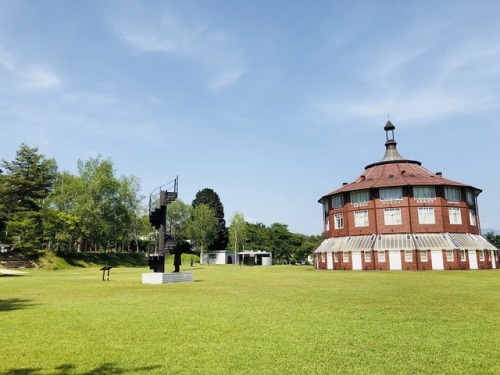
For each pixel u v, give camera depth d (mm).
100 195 77375
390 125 71125
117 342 10641
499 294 21203
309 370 8289
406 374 8023
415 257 54938
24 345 10383
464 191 60688
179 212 113750
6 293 23375
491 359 8945
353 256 59562
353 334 11398
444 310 15602
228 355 9383
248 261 107188
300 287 26688
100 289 25844
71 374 8141
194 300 19391
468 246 55688
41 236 65875
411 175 62688
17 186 67312
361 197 62156
